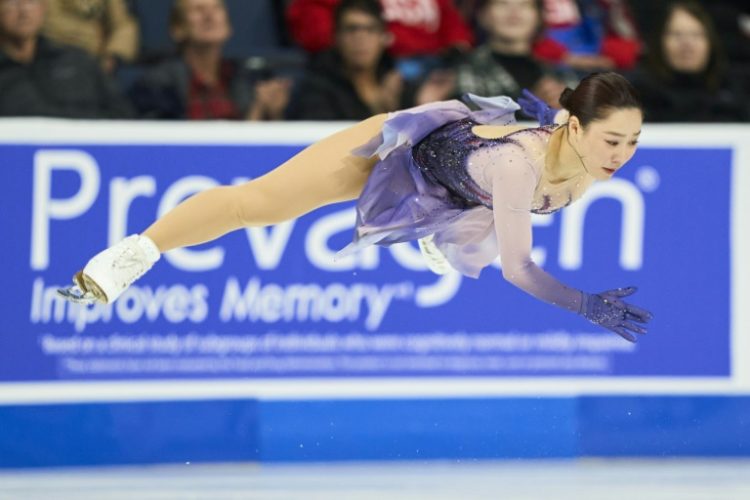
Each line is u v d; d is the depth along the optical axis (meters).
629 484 15.18
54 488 14.90
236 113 18.73
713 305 17.88
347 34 18.83
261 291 17.16
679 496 14.13
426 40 20.36
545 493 14.35
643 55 20.81
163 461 16.89
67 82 18.25
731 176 17.94
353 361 17.23
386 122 11.38
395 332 17.30
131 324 16.92
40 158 16.97
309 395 17.16
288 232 17.23
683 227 17.84
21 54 18.42
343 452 17.16
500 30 19.64
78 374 16.83
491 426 17.33
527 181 10.77
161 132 17.16
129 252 11.48
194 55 18.73
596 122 10.52
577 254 17.59
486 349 17.38
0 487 15.00
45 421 16.75
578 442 17.48
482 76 19.22
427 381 17.30
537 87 19.33
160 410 16.94
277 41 21.05
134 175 17.12
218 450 17.00
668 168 17.84
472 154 11.06
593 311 10.98
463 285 17.39
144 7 20.39
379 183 11.62
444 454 17.27
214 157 17.23
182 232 11.55
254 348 17.09
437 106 11.54
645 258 17.73
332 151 11.66
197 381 17.00
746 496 14.17
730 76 20.50
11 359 16.75
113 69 19.03
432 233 12.22
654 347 17.70
